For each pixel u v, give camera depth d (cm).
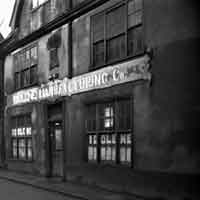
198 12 774
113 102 991
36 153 1380
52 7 1313
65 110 1195
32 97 1423
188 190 753
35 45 1433
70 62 1187
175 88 797
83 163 1088
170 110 804
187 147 764
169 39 816
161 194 810
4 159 1683
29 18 1493
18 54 1573
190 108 769
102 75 1032
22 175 1385
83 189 1002
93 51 1088
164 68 824
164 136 812
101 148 1029
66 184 1109
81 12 1130
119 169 942
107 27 1031
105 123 1018
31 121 1427
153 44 859
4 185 1155
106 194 919
